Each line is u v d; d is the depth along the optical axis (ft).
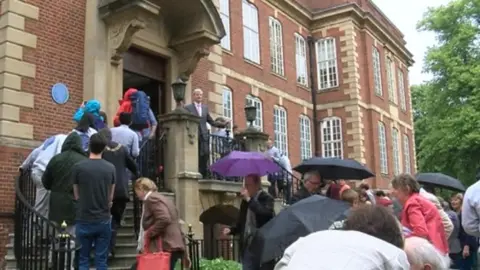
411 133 113.70
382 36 98.48
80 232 20.40
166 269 19.21
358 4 90.43
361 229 7.93
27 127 33.12
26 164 28.53
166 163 34.04
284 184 45.16
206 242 46.03
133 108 32.53
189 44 43.55
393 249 7.27
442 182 28.22
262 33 74.08
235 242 44.52
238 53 67.97
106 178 20.85
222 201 36.73
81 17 37.58
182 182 33.37
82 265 20.44
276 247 13.67
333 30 87.15
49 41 35.29
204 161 36.76
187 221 32.89
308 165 24.29
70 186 23.02
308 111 84.69
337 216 14.05
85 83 36.96
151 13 37.88
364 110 87.66
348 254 7.00
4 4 33.50
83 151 23.77
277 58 78.02
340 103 85.35
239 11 69.41
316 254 7.14
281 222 14.12
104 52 37.96
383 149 94.12
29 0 34.50
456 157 95.81
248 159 25.62
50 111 34.60
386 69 100.94
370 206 8.29
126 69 40.57
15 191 29.53
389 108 99.86
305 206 14.48
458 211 32.07
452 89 94.48
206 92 48.67
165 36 43.73
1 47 32.99
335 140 85.10
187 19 43.24
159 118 34.73
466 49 96.84
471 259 31.40
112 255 26.55
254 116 41.73
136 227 29.27
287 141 76.69
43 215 25.96
